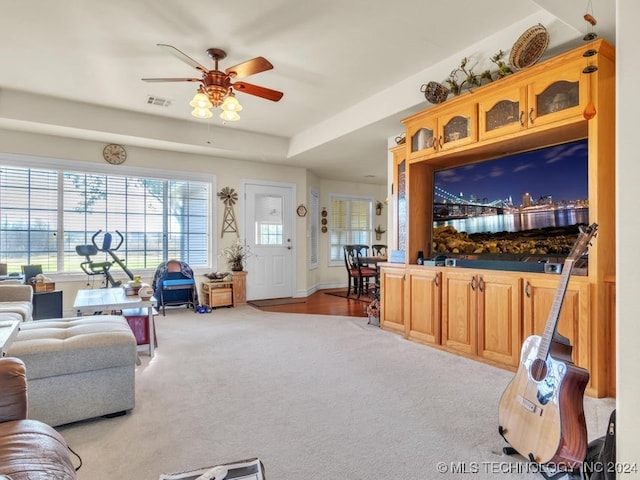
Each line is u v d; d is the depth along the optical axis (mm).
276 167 6691
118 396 2197
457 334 3361
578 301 2482
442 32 2984
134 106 4617
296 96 4266
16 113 4160
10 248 4727
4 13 2676
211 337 4008
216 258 6082
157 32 2943
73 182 5074
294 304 6086
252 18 2768
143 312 3590
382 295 4359
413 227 3906
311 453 1815
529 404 1702
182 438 1955
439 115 3498
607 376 2434
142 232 5555
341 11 2693
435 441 1918
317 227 7832
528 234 3047
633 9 1048
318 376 2838
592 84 2436
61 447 1236
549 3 2234
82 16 2721
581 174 2705
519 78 2820
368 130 4566
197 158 5945
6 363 1387
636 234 1030
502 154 3441
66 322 2582
